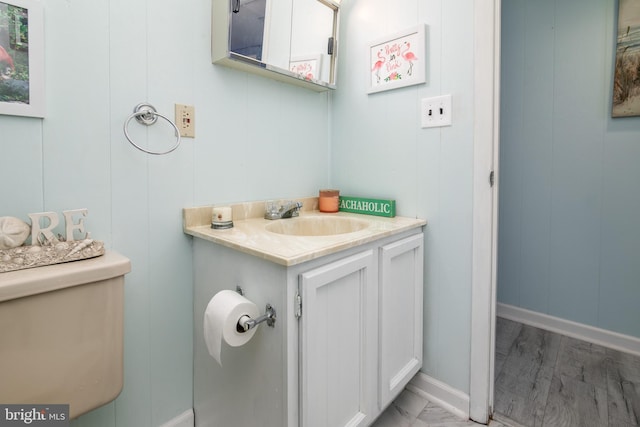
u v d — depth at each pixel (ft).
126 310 3.34
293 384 2.57
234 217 4.11
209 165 3.88
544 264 6.40
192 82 3.67
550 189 6.23
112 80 3.11
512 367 5.13
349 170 5.24
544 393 4.51
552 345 5.78
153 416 3.59
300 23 4.46
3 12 2.52
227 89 4.00
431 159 4.26
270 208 4.30
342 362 3.04
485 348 3.92
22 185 2.70
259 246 2.80
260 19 3.96
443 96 4.08
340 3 5.12
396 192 4.65
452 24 3.96
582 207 5.91
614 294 5.67
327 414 2.87
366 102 4.92
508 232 6.82
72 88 2.89
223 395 3.35
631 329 5.54
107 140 3.11
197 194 3.79
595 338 5.86
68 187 2.92
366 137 4.97
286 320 2.51
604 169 5.65
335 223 4.56
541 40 6.15
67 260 2.56
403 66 4.40
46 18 2.72
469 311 4.03
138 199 3.35
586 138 5.79
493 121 3.78
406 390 4.63
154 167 3.44
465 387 4.12
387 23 4.58
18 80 2.62
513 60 6.51
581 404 4.28
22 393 2.26
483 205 3.83
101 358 2.62
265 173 4.51
